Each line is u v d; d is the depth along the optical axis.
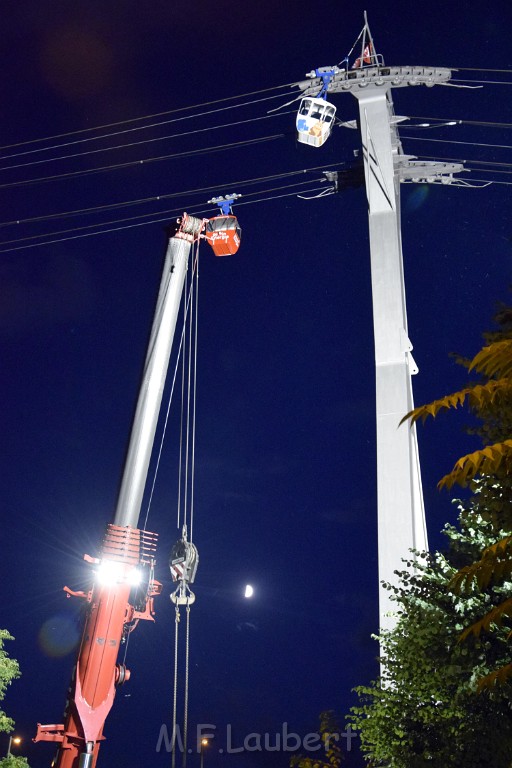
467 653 14.75
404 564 23.31
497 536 13.75
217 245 29.97
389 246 28.75
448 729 15.23
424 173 31.88
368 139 30.16
